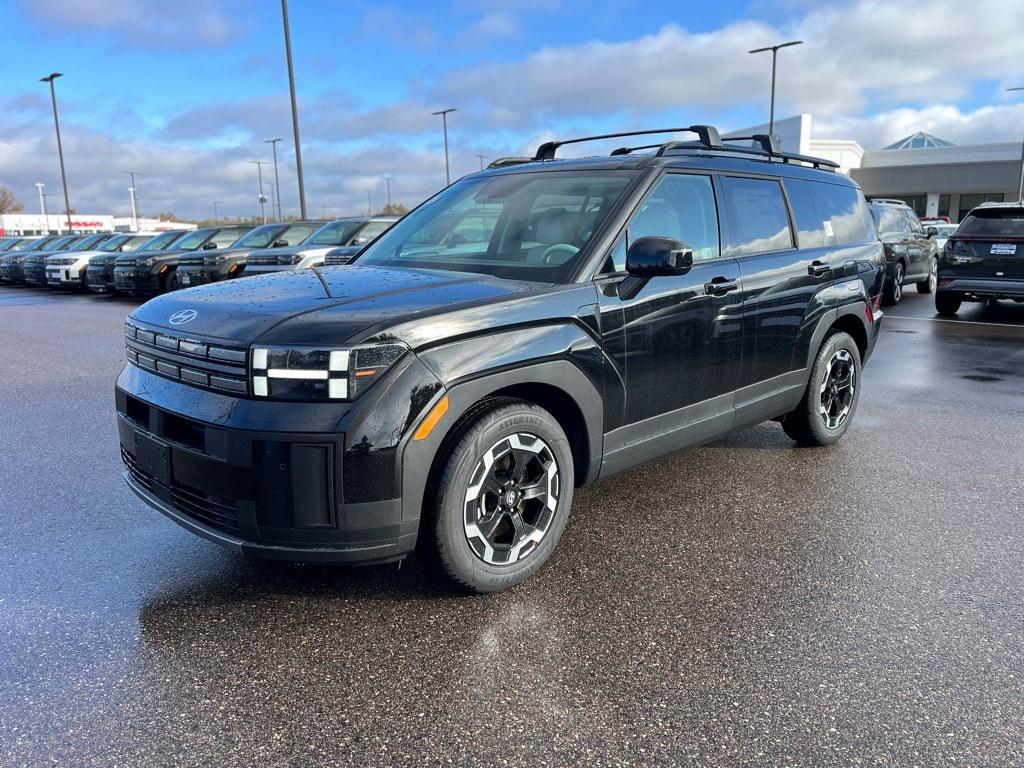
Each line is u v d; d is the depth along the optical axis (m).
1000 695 2.47
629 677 2.58
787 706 2.42
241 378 2.66
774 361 4.41
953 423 5.80
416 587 3.21
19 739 2.27
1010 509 4.07
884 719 2.35
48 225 88.25
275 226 16.08
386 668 2.63
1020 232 10.90
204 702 2.45
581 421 3.33
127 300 17.81
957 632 2.86
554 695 2.48
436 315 2.82
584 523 3.92
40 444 5.37
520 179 4.09
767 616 2.97
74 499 4.27
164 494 3.01
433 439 2.76
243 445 2.63
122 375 3.32
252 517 2.68
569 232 3.54
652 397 3.62
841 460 4.92
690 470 4.74
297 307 2.84
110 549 3.60
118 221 94.94
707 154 4.16
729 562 3.45
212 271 14.46
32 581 3.28
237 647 2.77
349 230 14.20
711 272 3.90
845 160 56.75
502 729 2.32
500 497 3.07
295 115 23.78
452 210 4.16
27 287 23.30
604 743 2.25
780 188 4.61
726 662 2.66
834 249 4.93
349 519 2.66
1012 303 14.08
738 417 4.22
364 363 2.62
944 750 2.21
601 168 3.88
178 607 3.06
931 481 4.52
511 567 3.13
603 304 3.32
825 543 3.65
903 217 14.55
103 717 2.38
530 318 3.05
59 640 2.82
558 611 3.02
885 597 3.12
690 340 3.76
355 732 2.31
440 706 2.43
